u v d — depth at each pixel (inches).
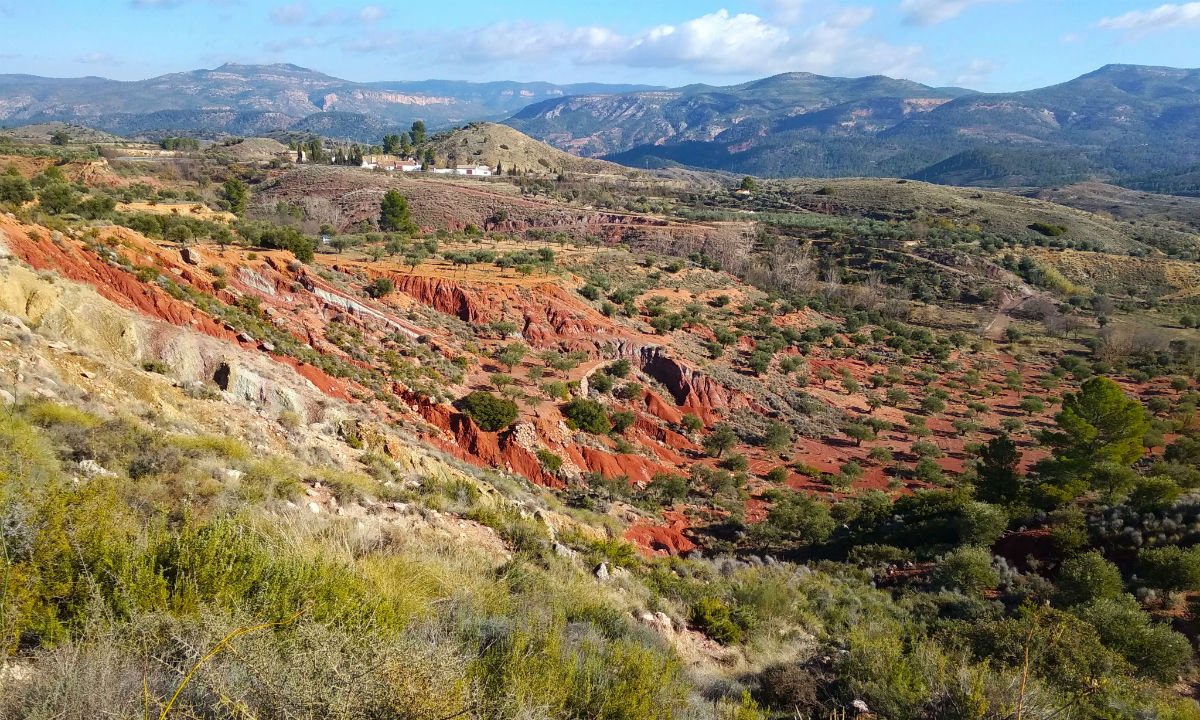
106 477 360.2
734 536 1213.1
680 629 488.7
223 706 151.5
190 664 161.0
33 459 330.0
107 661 154.3
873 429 2028.8
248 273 1460.4
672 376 1982.0
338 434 871.1
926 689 331.6
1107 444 1183.6
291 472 518.6
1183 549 719.1
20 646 176.6
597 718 218.4
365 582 262.5
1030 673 375.9
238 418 695.1
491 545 523.5
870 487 1625.2
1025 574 765.3
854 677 361.4
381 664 167.3
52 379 531.8
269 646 170.6
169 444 466.6
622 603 470.9
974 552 773.9
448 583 328.8
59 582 189.8
